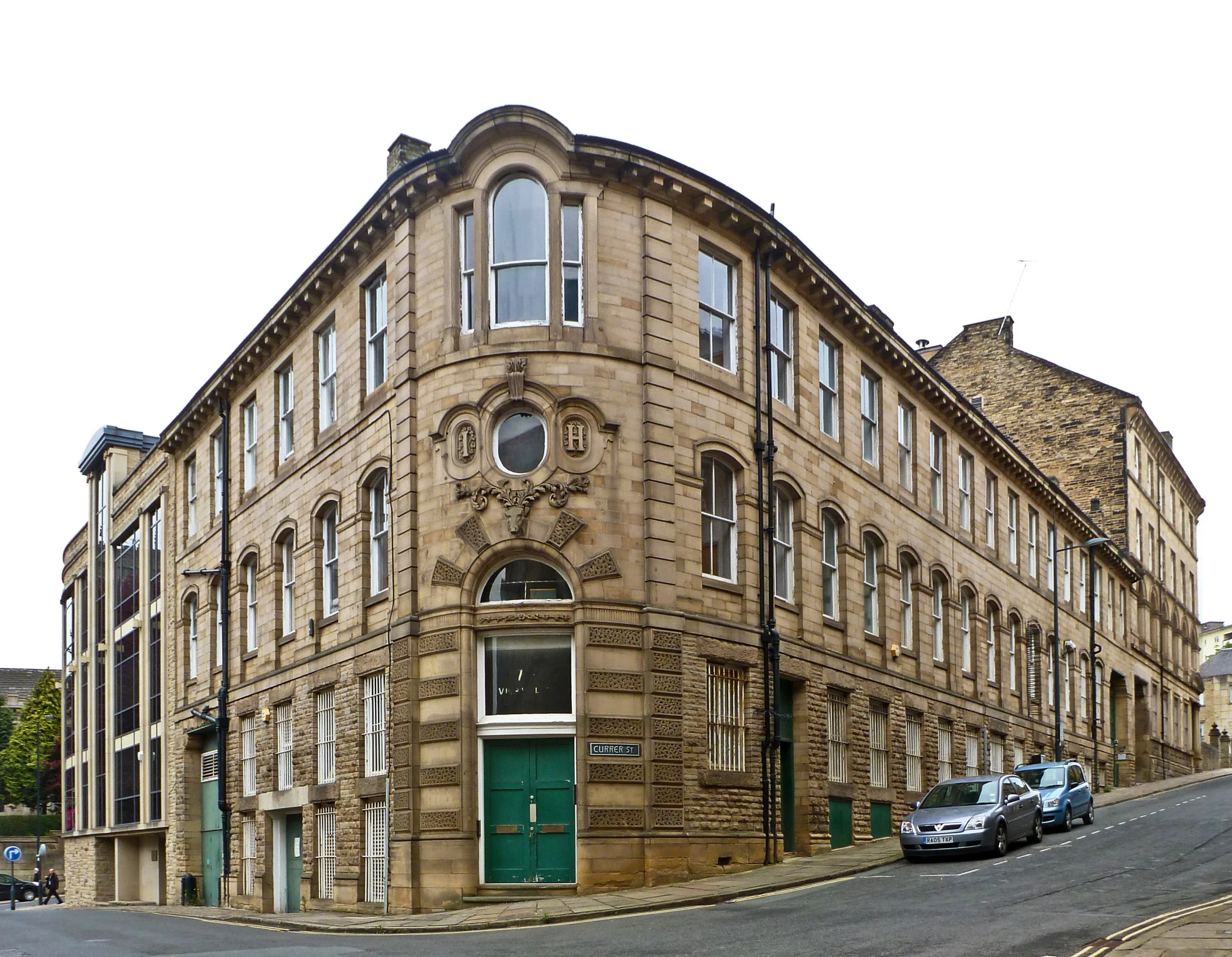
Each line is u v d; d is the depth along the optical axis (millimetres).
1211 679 110625
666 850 22047
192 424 37000
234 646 33375
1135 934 14352
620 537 22781
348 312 28000
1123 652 56812
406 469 24078
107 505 46938
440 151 24047
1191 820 31031
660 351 23812
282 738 30125
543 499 22656
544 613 22297
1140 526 60688
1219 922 14656
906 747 32219
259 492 32312
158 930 23641
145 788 40125
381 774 24781
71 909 40438
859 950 13914
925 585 34375
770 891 21047
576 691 22031
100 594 47906
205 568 35969
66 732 52906
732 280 26453
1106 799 43031
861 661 29922
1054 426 58750
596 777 21719
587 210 23672
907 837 24547
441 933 19078
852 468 30469
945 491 36750
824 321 29891
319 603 28656
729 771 23984
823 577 28953
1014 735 40719
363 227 26219
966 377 61250
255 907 30438
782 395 28000
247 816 31969
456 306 23844
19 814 84750
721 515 25297
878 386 32781
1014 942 14109
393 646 23812
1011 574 41906
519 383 22891
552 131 23453
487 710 22422
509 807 22109
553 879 21734
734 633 24609
